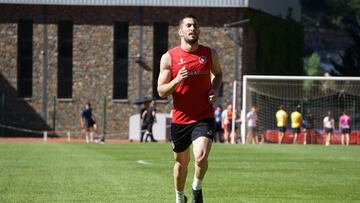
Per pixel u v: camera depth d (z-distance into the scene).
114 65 142.25
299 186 42.53
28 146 85.50
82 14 141.75
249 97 125.56
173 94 30.16
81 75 142.12
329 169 54.62
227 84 140.50
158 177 46.50
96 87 141.88
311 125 114.38
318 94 127.31
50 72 142.12
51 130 141.50
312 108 127.19
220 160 63.59
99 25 141.75
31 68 142.88
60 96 143.12
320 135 114.12
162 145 91.75
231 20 140.75
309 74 192.12
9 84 142.38
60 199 35.97
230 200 36.19
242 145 95.50
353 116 125.56
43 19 141.88
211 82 30.81
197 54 30.14
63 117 141.88
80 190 39.44
